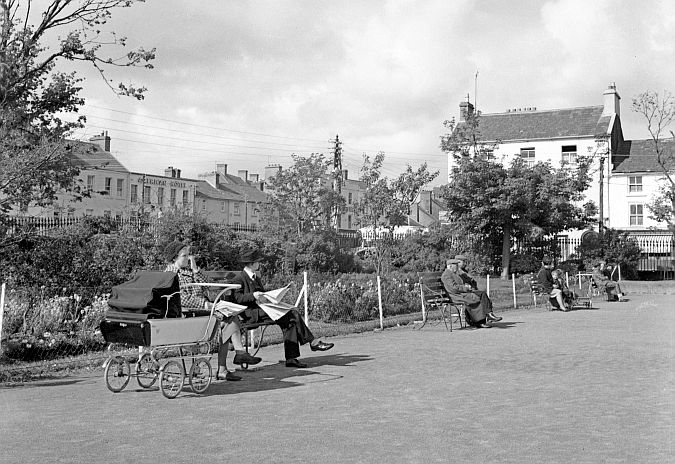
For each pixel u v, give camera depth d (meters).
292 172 34.56
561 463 5.24
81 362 10.32
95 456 5.39
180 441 5.88
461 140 36.81
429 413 7.02
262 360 10.89
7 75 12.45
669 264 42.88
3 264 14.08
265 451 5.56
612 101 53.97
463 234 36.34
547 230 35.59
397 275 25.97
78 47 14.19
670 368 10.02
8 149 12.49
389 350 12.04
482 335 14.47
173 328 7.88
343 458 5.37
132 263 18.12
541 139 53.94
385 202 29.83
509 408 7.27
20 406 7.41
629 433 6.20
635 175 51.59
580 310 21.69
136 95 15.05
